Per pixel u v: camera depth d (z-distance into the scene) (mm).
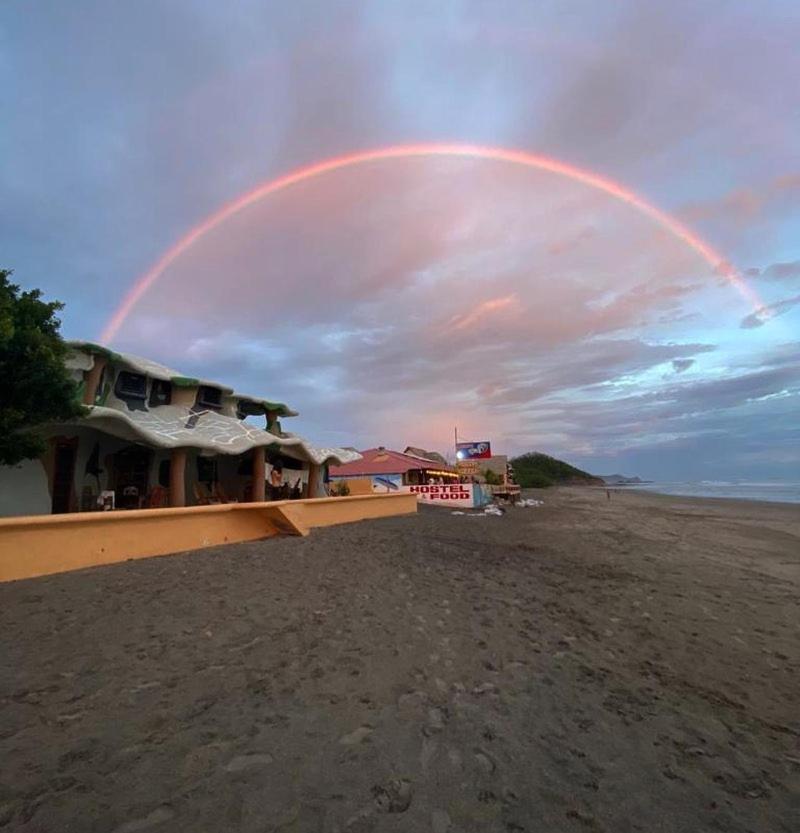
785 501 61594
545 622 8336
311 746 4176
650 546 19047
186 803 3371
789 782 4195
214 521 14008
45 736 4090
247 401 25312
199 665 5664
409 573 11352
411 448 66375
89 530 10406
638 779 4070
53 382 11453
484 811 3508
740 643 7953
